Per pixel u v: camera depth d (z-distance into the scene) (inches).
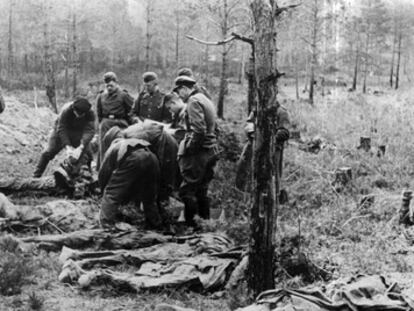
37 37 1443.2
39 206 315.6
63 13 1480.1
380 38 1959.9
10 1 1568.7
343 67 2210.9
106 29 1690.5
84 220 310.2
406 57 2161.7
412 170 460.1
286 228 304.8
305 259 248.1
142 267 239.5
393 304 183.5
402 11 1870.1
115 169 305.4
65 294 217.9
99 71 1576.0
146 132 317.7
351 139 584.7
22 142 588.4
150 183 303.7
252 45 202.7
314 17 1282.0
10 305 203.0
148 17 1238.9
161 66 1692.9
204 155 317.7
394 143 552.1
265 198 204.7
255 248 207.8
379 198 374.9
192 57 1654.8
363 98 1031.6
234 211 346.9
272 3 197.5
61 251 269.0
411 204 331.9
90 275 224.7
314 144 567.5
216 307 211.8
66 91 1237.1
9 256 243.8
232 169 431.8
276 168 205.8
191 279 225.9
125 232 286.4
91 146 470.0
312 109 906.1
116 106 422.6
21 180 388.8
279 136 318.3
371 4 1878.7
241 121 695.7
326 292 199.9
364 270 256.4
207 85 1243.8
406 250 284.7
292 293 187.9
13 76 1403.8
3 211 303.3
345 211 353.1
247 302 207.3
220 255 248.7
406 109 773.3
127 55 1713.8
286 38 1387.8
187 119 317.7
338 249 286.5
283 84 1771.7
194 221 319.6
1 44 1668.3
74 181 387.5
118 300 214.7
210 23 978.7
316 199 383.9
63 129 419.5
